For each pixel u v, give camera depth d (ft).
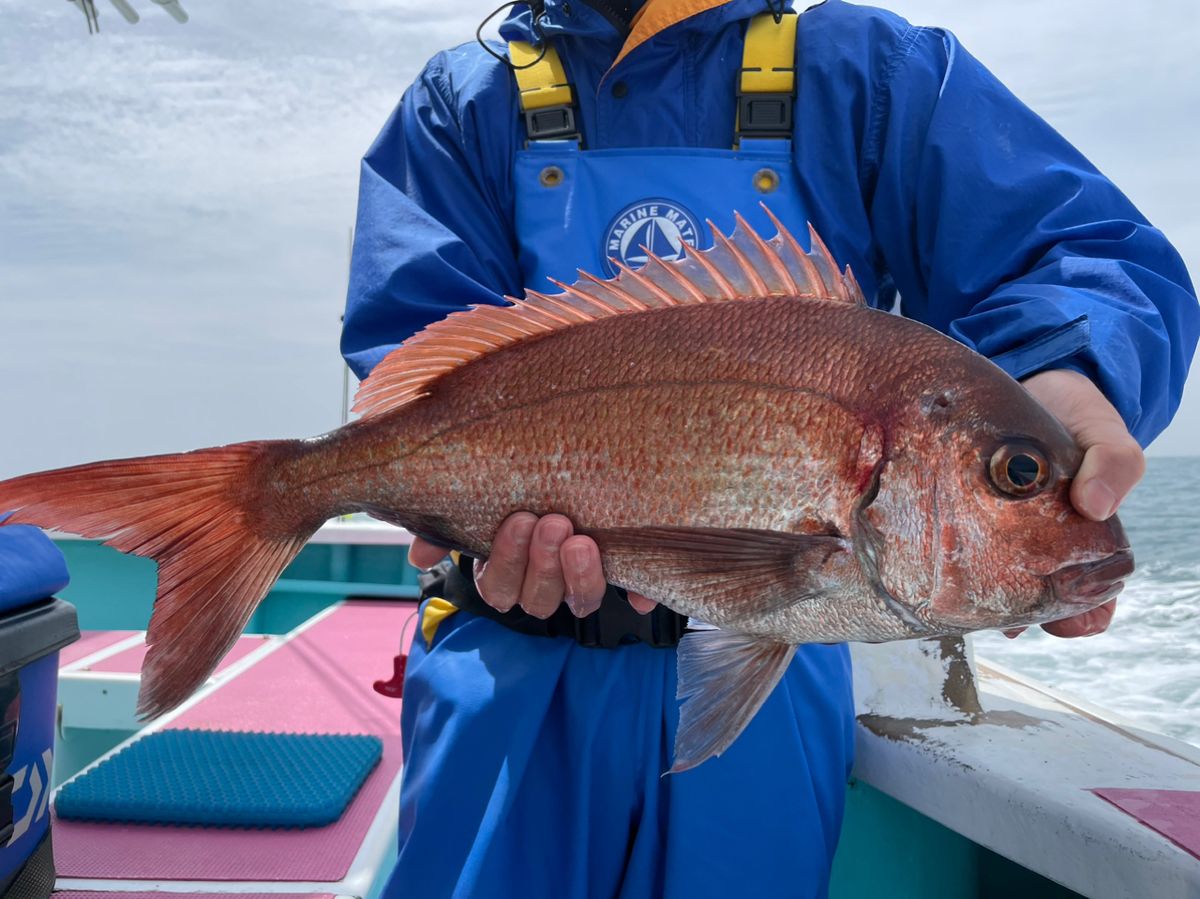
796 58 2.35
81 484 1.72
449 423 1.79
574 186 2.34
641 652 2.16
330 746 3.35
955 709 2.60
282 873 2.51
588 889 2.13
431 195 2.53
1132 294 1.95
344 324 2.44
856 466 1.58
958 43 2.39
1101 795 2.02
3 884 2.13
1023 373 1.83
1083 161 2.32
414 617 6.00
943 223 2.23
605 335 1.75
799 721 2.19
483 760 2.11
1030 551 1.52
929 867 2.77
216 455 1.80
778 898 2.08
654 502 1.67
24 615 2.19
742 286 1.74
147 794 2.84
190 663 1.75
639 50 2.33
